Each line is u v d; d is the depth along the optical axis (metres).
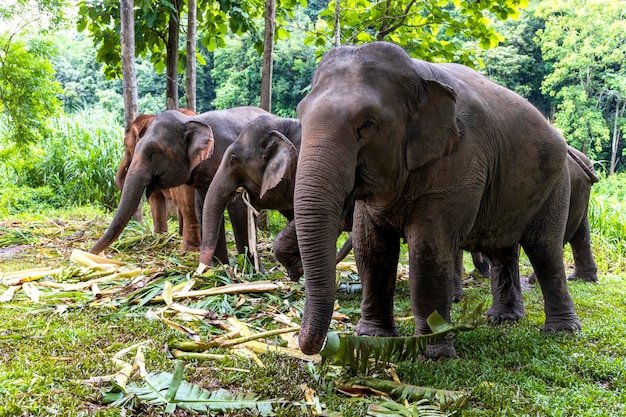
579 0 27.28
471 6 9.31
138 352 3.37
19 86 11.13
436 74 3.52
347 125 2.95
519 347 3.95
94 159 12.99
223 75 30.41
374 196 3.35
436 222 3.46
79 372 3.19
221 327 4.16
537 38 29.22
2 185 12.55
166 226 8.55
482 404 3.04
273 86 27.09
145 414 2.78
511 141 3.89
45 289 5.18
